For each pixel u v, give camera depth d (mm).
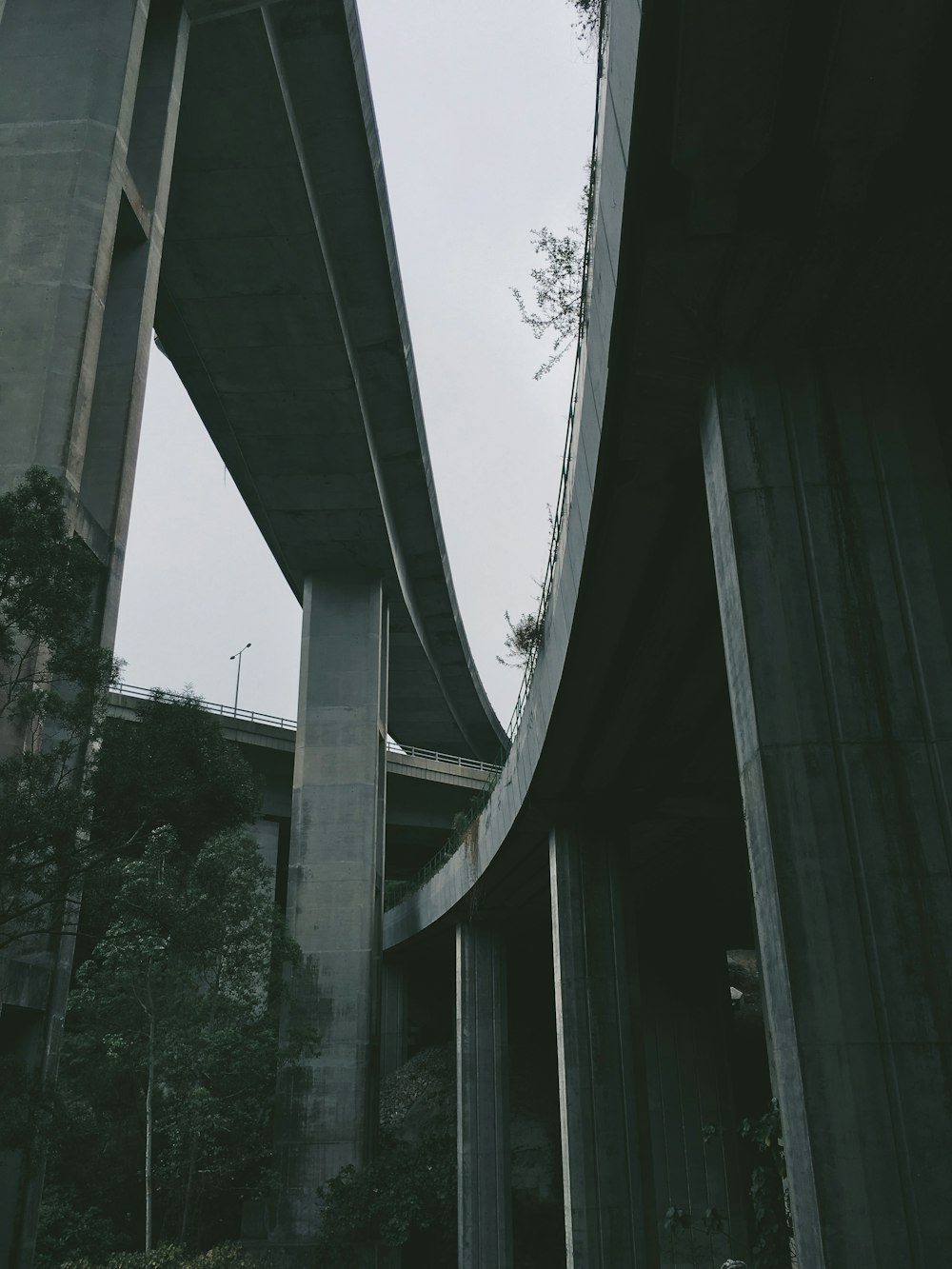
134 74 19891
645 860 29938
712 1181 31797
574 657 18312
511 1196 35156
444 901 37156
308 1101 35500
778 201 9508
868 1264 7699
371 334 33875
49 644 12031
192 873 18969
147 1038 28875
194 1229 32969
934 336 10461
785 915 8695
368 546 42125
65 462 16188
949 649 9289
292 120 26688
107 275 18234
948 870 8648
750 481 10102
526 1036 45312
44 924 14523
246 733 46594
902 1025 8242
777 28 8117
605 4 10711
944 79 8375
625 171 9523
